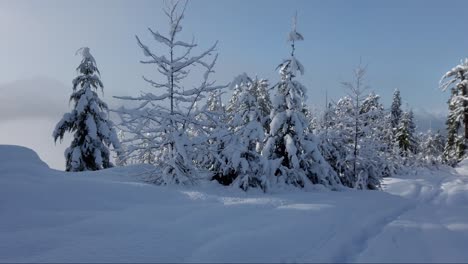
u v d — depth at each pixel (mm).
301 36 14234
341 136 20094
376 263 5012
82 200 7172
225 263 4590
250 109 13148
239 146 11180
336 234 6113
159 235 5547
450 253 5582
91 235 5480
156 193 8242
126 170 11156
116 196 7652
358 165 20438
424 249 5789
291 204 8133
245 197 9055
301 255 5035
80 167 20469
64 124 20469
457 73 44031
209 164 11883
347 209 8070
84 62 20641
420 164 47969
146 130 10594
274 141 13633
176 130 10703
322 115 23516
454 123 45000
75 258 4617
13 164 8609
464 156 45656
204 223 6250
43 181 7957
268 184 11047
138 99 10461
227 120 13398
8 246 4953
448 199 18359
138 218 6371
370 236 6520
